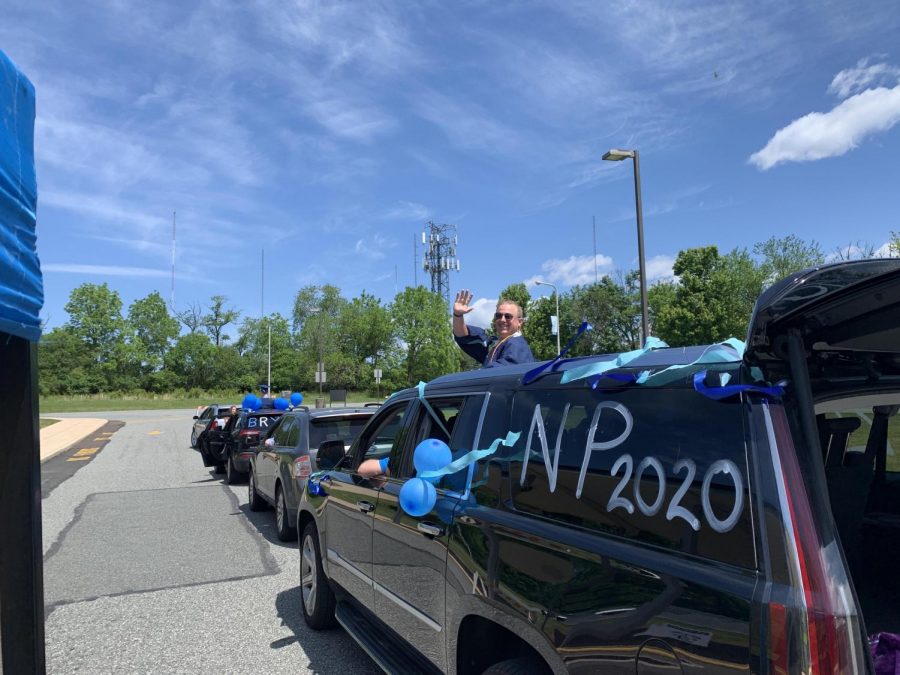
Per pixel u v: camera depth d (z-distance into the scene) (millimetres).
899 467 2828
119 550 7488
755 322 1758
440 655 2896
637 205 18484
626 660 1895
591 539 2133
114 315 88875
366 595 3801
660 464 1985
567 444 2379
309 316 95438
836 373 2008
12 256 2143
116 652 4551
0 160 2047
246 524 8844
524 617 2299
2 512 2301
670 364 2086
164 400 75125
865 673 1540
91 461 17344
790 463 1682
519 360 4387
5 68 2113
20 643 2289
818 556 1589
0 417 2320
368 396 81375
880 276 1577
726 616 1650
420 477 3031
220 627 5020
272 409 13133
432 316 77312
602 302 56531
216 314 99500
